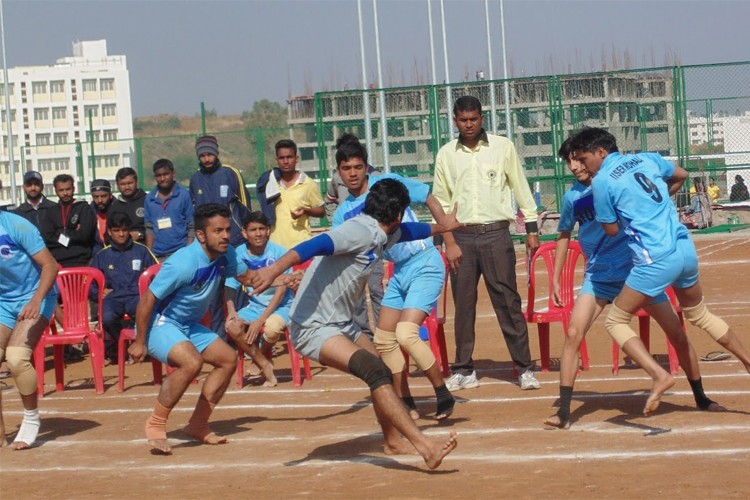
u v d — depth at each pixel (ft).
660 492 19.52
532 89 86.12
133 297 40.34
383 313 27.25
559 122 85.20
